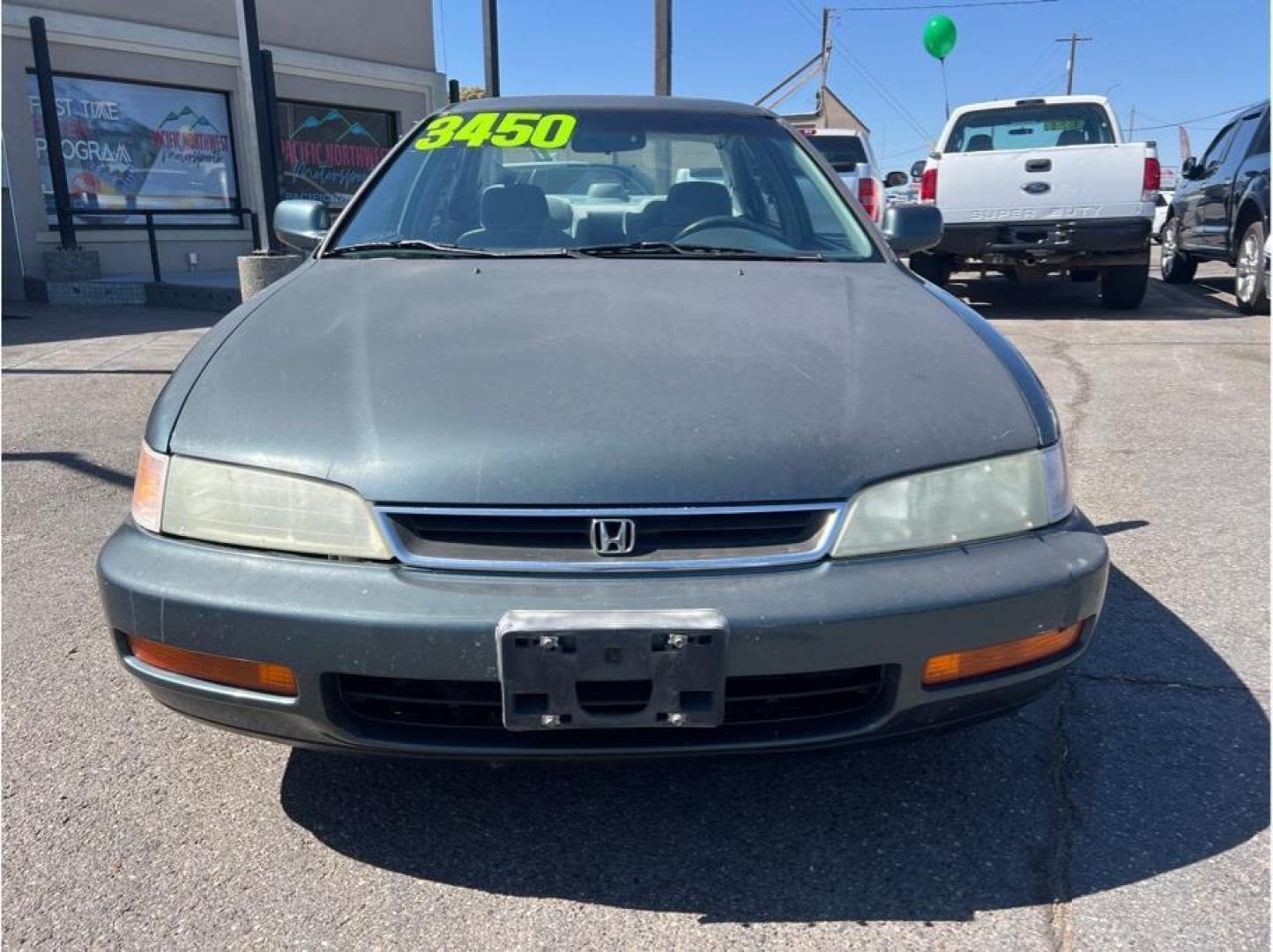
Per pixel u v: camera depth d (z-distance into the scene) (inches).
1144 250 347.9
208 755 98.2
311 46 570.3
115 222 508.4
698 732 74.0
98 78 490.3
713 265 111.5
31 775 94.5
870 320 95.3
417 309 96.3
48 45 464.1
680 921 75.9
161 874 80.9
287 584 73.4
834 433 78.0
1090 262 355.3
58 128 448.8
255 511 76.1
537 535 73.9
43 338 345.7
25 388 261.7
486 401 79.5
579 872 81.4
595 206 127.3
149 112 515.5
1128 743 99.0
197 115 535.8
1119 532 156.3
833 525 74.9
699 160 133.0
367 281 105.2
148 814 88.8
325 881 80.3
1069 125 382.6
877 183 492.1
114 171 506.0
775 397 80.8
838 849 83.9
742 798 91.0
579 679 69.7
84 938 73.9
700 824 87.4
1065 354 296.7
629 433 76.2
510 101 143.4
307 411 80.1
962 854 83.0
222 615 73.2
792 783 93.2
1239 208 381.7
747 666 71.4
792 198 128.9
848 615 71.7
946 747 98.5
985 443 79.7
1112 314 381.4
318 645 71.8
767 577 72.9
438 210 126.0
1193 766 95.0
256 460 77.1
